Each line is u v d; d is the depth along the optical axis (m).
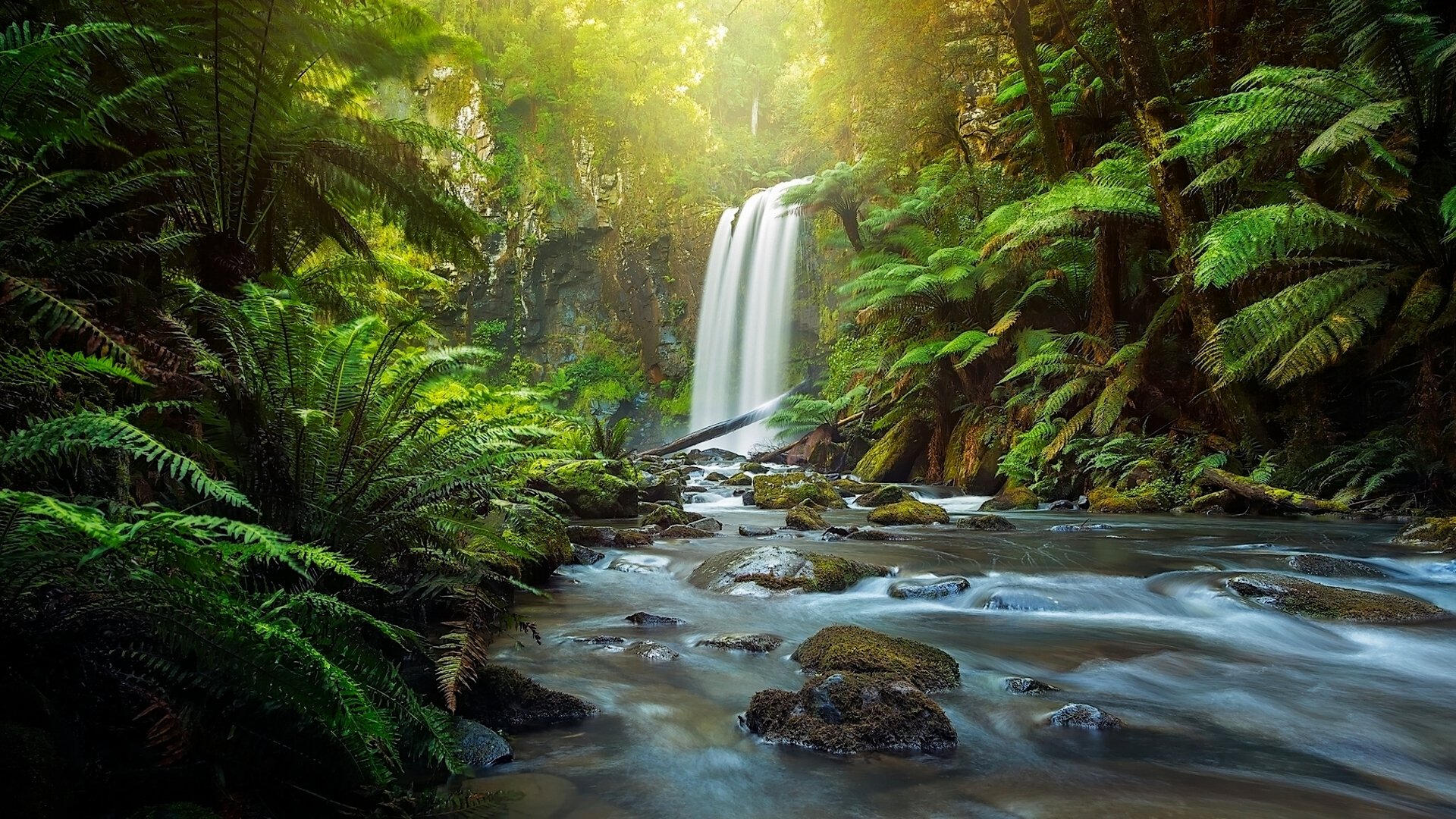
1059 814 2.20
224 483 1.70
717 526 9.66
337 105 5.84
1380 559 6.43
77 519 1.33
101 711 1.71
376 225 7.96
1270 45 12.54
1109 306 13.52
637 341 36.56
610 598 5.23
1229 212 10.84
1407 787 2.46
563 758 2.51
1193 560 6.41
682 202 36.72
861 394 19.91
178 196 3.79
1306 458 10.37
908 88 20.31
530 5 36.62
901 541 8.05
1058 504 12.28
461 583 2.99
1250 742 2.82
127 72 3.49
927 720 2.76
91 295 2.57
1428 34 8.93
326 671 1.68
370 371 2.89
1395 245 9.30
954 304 16.45
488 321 34.28
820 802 2.26
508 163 34.34
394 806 1.99
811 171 36.94
